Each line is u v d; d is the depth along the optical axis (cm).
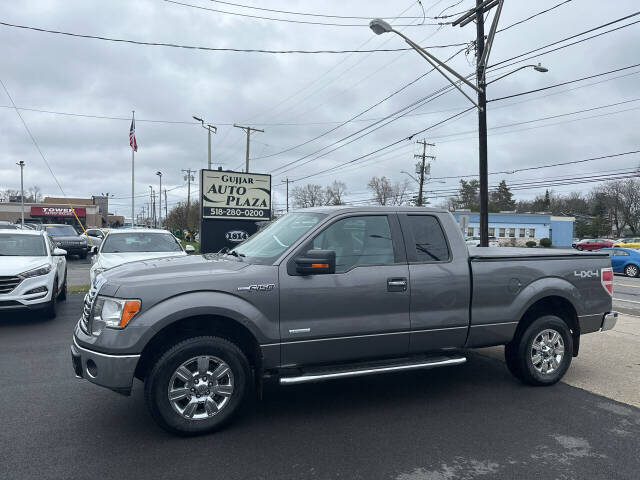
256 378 412
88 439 371
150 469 325
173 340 379
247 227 1680
